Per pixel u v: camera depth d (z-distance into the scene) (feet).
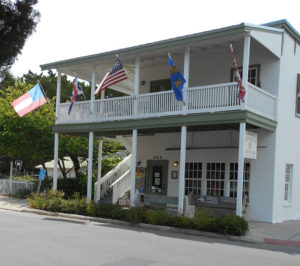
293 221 50.14
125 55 50.37
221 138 52.39
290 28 50.85
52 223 42.14
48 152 73.36
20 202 63.98
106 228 40.11
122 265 23.20
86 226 41.04
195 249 29.58
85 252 26.84
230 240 35.91
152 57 51.42
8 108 70.64
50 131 71.41
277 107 48.37
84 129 54.85
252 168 48.91
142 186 59.62
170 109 47.06
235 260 25.90
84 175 77.97
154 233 37.86
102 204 48.57
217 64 53.93
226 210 46.16
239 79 39.86
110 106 52.85
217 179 52.08
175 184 55.98
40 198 54.95
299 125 55.06
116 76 47.70
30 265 22.84
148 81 61.21
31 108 56.13
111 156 82.28
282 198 49.60
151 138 59.62
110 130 52.31
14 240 30.78
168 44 46.06
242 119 40.73
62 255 25.67
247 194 49.19
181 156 44.39
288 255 28.96
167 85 59.11
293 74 53.26
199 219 38.88
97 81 65.10
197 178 54.08
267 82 49.47
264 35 44.52
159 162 58.23
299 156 54.90
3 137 69.87
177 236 36.55
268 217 46.98
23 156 73.87
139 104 49.65
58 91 58.80
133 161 48.88
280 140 49.14
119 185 58.75
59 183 71.26
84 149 75.46
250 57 51.19
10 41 45.83
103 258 25.04
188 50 45.78
